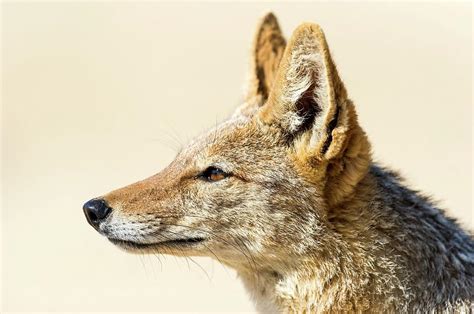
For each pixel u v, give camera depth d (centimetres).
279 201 995
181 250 1022
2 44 3753
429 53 3375
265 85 1158
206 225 1011
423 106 2914
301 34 970
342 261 982
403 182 1041
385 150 2542
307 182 990
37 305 1847
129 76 3422
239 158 1012
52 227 2297
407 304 965
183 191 1020
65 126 3039
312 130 987
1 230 2289
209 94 3159
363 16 3681
